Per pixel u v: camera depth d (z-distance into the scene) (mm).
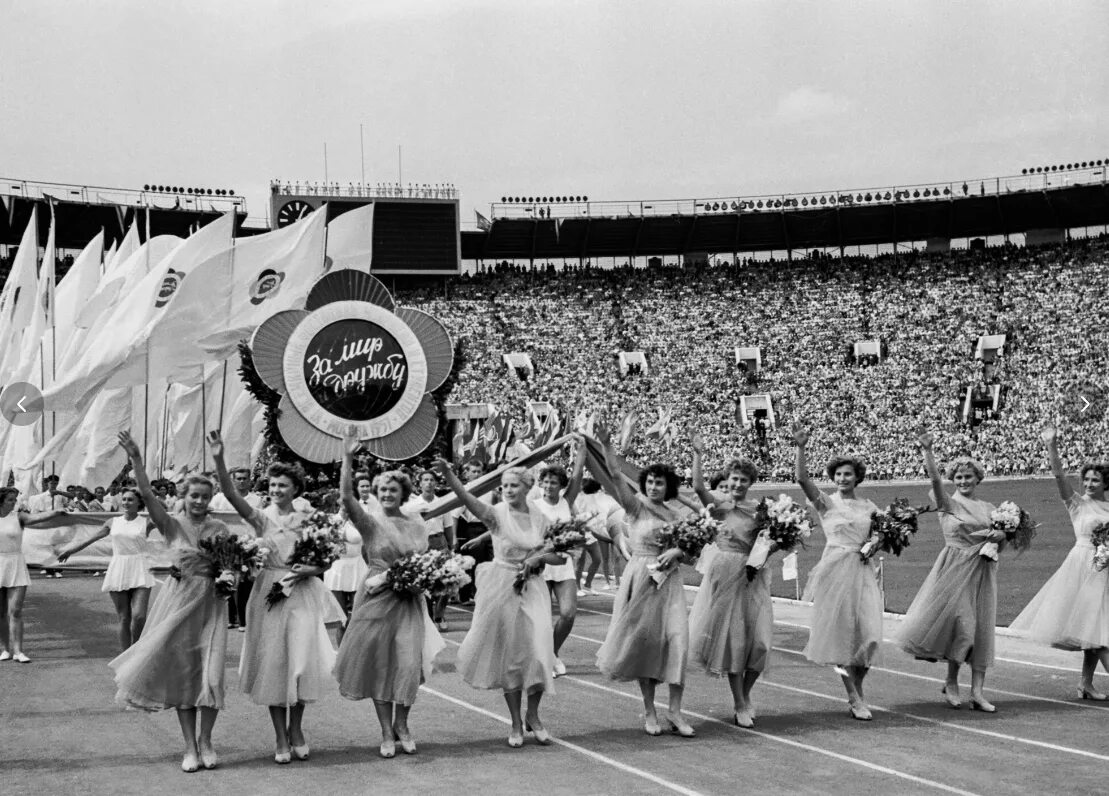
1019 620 12516
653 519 10516
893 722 10711
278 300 26812
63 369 32906
